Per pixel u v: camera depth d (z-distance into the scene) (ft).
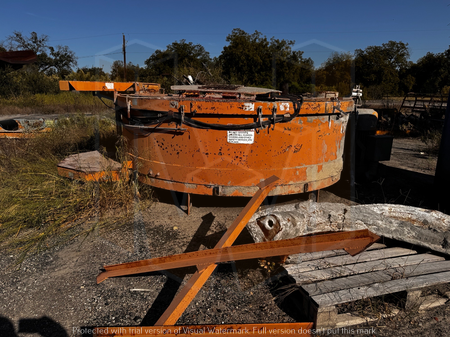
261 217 9.03
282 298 7.62
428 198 14.94
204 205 13.20
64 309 7.52
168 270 9.07
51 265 9.22
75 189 12.71
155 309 7.55
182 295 6.78
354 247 7.47
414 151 26.32
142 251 9.89
